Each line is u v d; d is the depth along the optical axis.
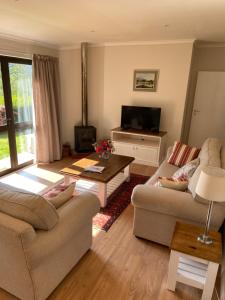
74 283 1.91
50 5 2.49
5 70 3.85
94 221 2.77
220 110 4.99
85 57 4.88
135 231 2.44
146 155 4.73
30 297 1.62
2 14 2.81
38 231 1.57
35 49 4.44
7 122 4.03
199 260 1.67
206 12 2.66
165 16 2.84
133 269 2.07
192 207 2.06
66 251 1.87
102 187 2.96
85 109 5.26
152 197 2.20
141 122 4.87
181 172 2.66
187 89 4.57
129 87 4.98
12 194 1.61
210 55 4.88
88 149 5.45
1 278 1.72
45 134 4.58
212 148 2.87
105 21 3.09
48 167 4.52
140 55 4.70
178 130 4.78
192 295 1.83
